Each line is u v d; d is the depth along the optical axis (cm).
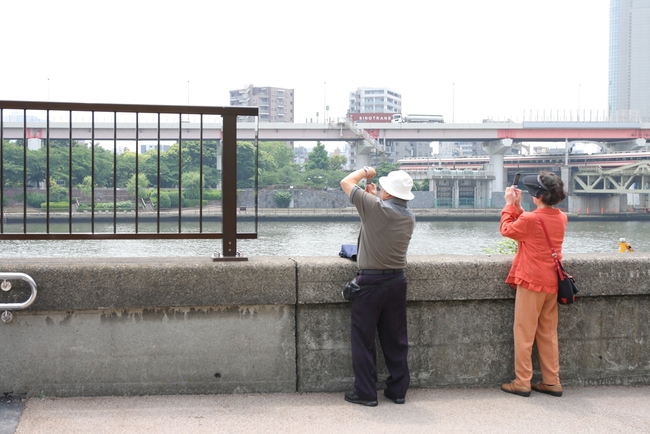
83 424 366
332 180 13225
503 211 437
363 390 402
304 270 419
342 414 390
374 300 395
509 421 385
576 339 461
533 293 420
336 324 429
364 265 397
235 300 412
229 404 402
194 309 414
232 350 419
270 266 416
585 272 453
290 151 14862
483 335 450
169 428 363
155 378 412
